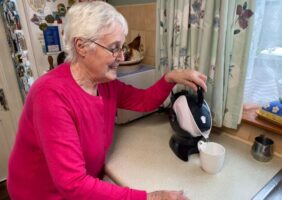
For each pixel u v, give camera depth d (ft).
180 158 2.90
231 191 2.35
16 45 4.99
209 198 2.26
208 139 3.26
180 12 3.11
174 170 2.69
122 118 3.72
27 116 2.30
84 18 2.03
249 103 3.36
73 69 2.38
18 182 2.64
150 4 4.11
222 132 3.49
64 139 1.96
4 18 5.13
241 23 2.66
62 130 1.97
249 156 2.93
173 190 2.33
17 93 5.94
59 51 4.73
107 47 2.13
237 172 2.64
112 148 3.13
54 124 1.95
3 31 5.36
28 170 2.54
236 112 3.01
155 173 2.64
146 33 4.40
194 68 3.26
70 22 2.11
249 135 3.19
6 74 5.67
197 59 3.19
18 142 2.53
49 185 2.56
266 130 2.94
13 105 5.97
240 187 2.41
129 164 2.80
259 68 3.12
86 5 2.10
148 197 2.06
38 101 2.02
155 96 3.26
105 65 2.24
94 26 2.01
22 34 4.43
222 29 2.68
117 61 2.34
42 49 4.52
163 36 3.61
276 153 2.94
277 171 2.65
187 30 3.14
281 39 2.83
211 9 2.74
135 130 3.64
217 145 2.80
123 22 2.20
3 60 5.54
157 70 3.96
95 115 2.42
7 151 6.20
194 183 2.47
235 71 2.87
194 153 2.99
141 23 4.45
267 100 3.19
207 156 2.54
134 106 3.37
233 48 2.81
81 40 2.09
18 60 5.22
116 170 2.69
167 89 3.22
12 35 4.99
